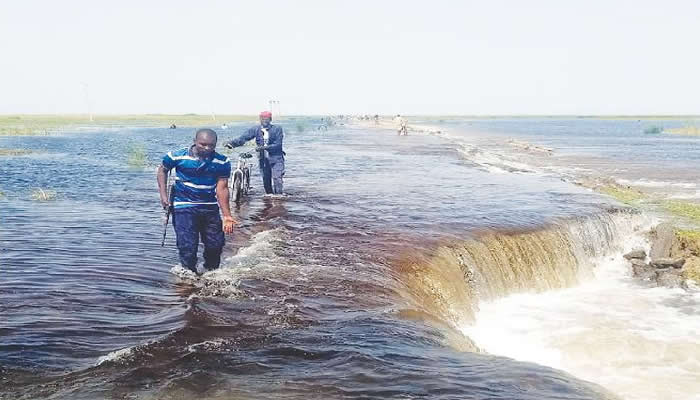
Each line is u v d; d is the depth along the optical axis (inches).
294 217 560.7
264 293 313.7
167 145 1939.0
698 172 1448.1
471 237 501.0
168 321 262.4
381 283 350.6
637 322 433.7
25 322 254.4
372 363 221.6
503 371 226.7
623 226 693.9
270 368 213.6
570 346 375.2
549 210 680.4
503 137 3422.7
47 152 1503.4
